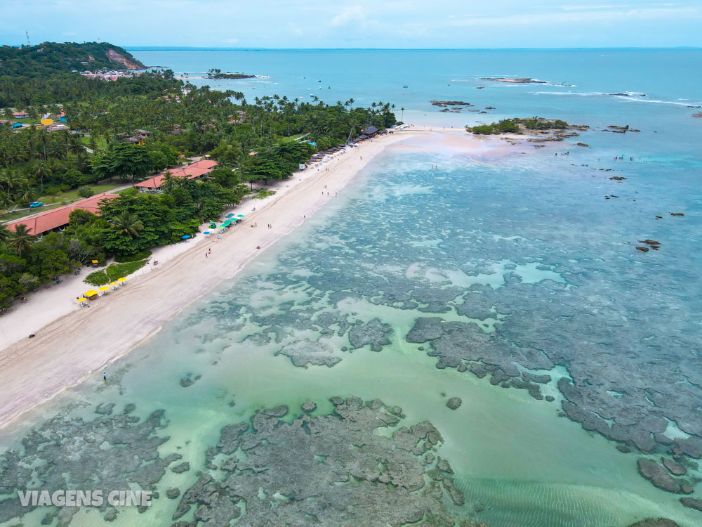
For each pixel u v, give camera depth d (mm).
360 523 39000
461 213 107375
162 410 50750
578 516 40094
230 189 112750
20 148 120625
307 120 193375
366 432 48125
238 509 40125
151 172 126812
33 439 46562
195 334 63438
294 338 63094
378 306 70750
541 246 90375
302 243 92000
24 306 66062
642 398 53031
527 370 57500
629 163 148375
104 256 79438
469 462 44938
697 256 85688
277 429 48344
